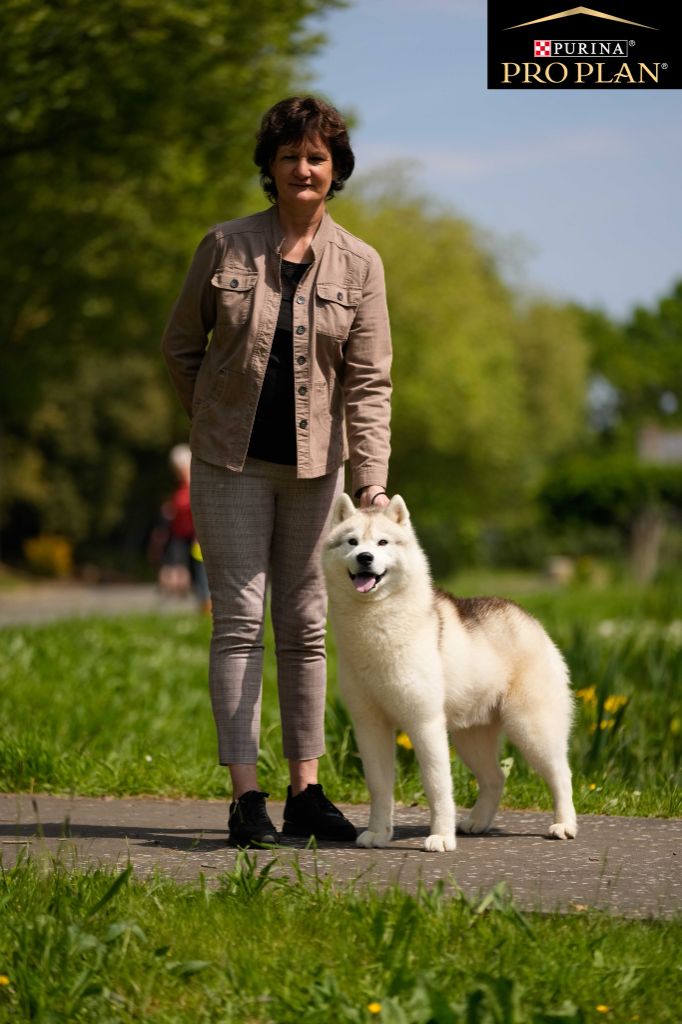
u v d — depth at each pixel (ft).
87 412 175.22
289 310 19.24
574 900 15.47
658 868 17.47
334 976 12.12
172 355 19.80
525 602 72.95
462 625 19.25
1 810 22.09
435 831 18.67
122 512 190.70
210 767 25.21
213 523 19.29
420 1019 11.34
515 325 224.33
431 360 161.79
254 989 12.12
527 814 22.06
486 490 190.70
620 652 34.19
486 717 19.71
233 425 19.13
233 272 19.15
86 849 18.33
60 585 159.33
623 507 204.74
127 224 73.00
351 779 24.31
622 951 13.03
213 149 65.46
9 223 67.46
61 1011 11.76
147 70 57.36
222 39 57.52
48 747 25.41
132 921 13.19
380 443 19.56
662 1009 11.85
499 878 16.61
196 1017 11.69
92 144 61.82
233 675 19.16
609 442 360.69
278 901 14.44
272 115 19.15
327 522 19.77
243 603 19.25
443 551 151.84
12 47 51.52
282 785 23.94
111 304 77.51
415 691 18.25
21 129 58.08
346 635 18.44
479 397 169.48
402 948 12.76
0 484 165.37
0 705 30.48
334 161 19.49
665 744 27.43
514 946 12.99
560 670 20.06
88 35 53.21
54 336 77.82
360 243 19.90
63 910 13.75
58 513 177.17
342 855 18.08
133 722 29.81
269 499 19.53
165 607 79.20
